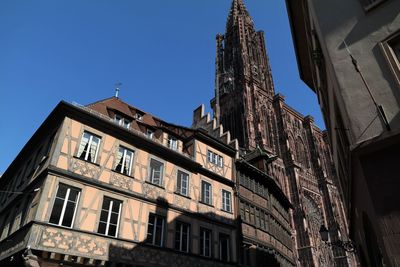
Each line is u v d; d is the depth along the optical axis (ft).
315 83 62.34
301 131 260.42
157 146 63.41
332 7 32.63
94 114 55.67
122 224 52.24
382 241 23.11
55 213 46.14
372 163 25.02
